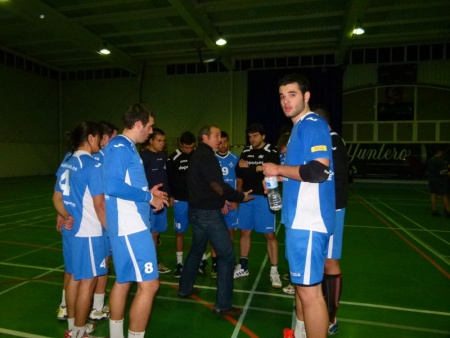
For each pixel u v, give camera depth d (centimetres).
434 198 890
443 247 582
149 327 303
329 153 212
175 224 442
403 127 1756
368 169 1806
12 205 997
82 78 2203
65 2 1277
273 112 1866
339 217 277
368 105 1797
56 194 265
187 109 2011
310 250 213
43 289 390
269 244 407
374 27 1511
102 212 252
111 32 1565
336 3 1301
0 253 529
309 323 218
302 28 1530
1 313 330
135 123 249
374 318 323
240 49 1800
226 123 1955
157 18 1420
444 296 375
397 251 558
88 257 257
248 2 1276
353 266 480
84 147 276
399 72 1745
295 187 219
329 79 1795
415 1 1281
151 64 2041
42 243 589
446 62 1692
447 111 1695
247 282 418
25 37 1691
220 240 320
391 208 1015
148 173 439
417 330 300
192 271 361
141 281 234
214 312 332
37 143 2092
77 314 256
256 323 312
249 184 412
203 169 316
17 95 1952
